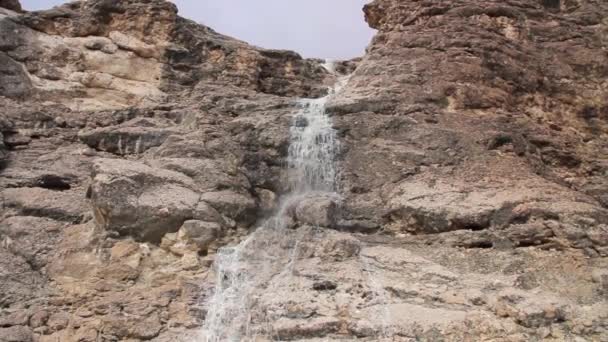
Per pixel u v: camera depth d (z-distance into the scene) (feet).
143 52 58.85
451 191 39.47
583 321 30.58
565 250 35.63
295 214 40.19
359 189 41.88
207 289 34.88
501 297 31.71
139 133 46.16
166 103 54.13
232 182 40.98
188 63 60.70
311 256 35.99
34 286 35.68
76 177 44.29
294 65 68.44
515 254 35.63
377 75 47.44
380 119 44.27
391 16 53.52
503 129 44.60
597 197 45.21
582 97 51.34
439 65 47.03
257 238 38.37
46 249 37.76
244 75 62.69
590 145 50.01
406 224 39.17
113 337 32.68
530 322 30.37
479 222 37.32
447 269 34.53
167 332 32.83
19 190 41.73
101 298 34.63
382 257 35.68
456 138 42.98
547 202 38.17
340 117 44.88
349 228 39.96
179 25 61.00
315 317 31.27
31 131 48.16
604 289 32.53
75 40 57.31
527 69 49.80
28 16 56.54
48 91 53.78
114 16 59.41
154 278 35.47
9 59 53.57
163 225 36.91
